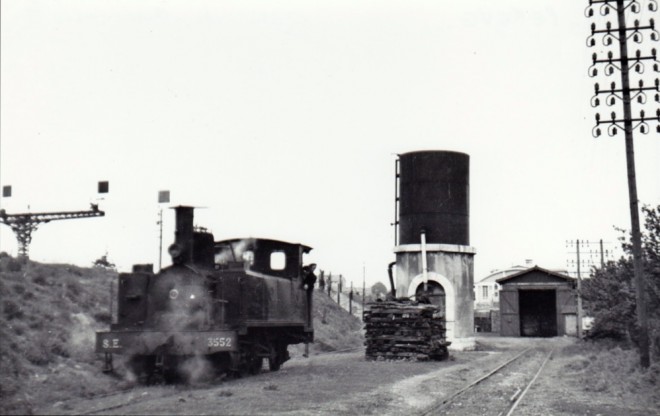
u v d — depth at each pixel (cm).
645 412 1269
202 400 1244
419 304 2475
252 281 1722
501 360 2564
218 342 1552
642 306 1812
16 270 1992
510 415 1193
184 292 1584
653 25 1888
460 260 3103
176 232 1620
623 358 2042
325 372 1869
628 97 1891
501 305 5741
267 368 2038
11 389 1211
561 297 5616
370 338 2422
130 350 1498
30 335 1581
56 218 3597
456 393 1462
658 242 2230
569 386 1691
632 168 1877
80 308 1984
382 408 1240
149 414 1073
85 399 1257
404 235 3147
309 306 2120
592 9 1925
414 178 3133
